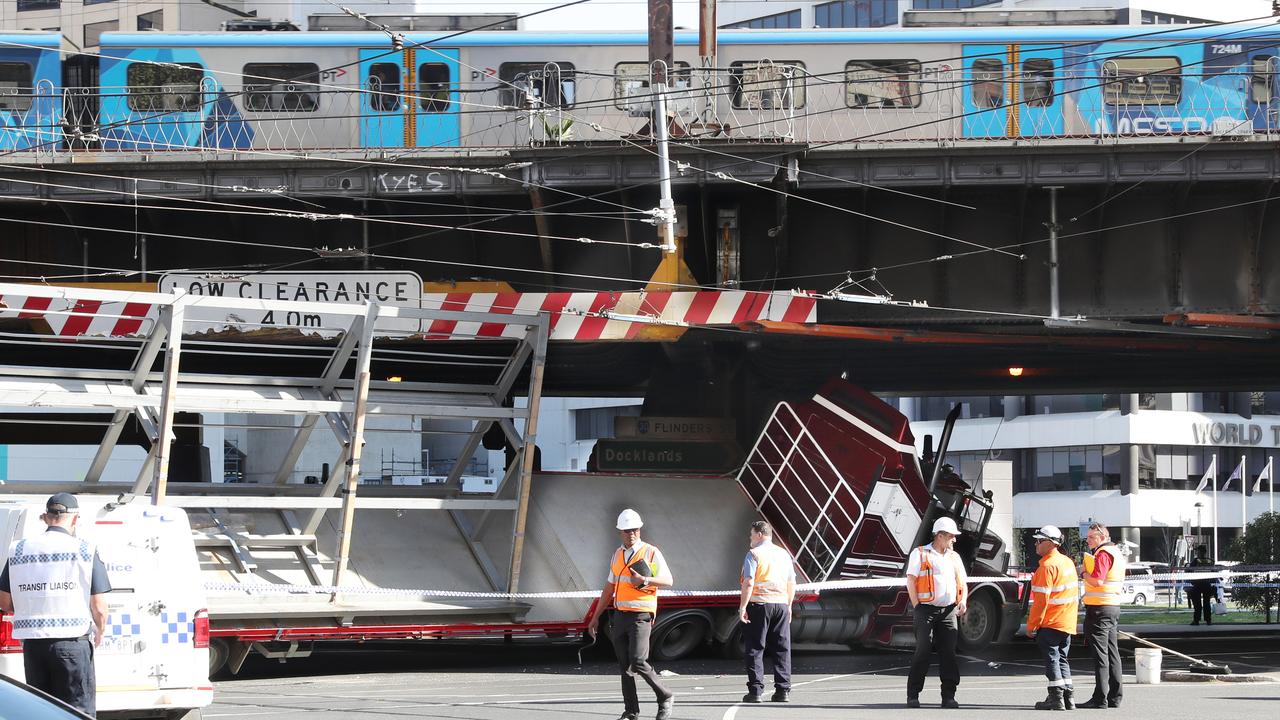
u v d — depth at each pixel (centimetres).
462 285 6794
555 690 4934
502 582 6300
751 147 6250
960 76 7850
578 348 7838
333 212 6681
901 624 6588
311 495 6384
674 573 6562
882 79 7788
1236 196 6562
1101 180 6325
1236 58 8019
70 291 5225
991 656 6781
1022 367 9094
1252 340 7638
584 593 6050
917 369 9200
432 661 6500
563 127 6794
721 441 7612
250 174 6344
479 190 6391
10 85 7588
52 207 6650
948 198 6656
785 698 4312
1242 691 4703
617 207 6631
